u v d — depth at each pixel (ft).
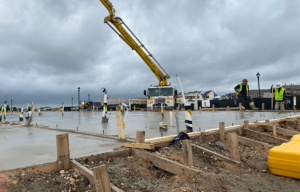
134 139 19.21
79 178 9.86
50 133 24.49
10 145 16.92
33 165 9.95
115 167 11.83
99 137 20.89
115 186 9.45
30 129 29.14
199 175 11.10
